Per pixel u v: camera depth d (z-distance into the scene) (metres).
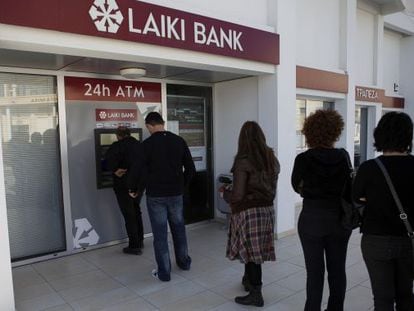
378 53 8.06
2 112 3.88
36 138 4.11
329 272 2.49
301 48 5.89
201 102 5.56
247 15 4.54
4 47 2.91
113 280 3.65
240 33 4.22
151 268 3.94
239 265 3.98
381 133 2.08
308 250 2.44
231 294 3.29
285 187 5.00
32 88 4.05
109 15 3.11
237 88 5.30
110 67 4.12
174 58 3.65
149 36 3.38
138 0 3.30
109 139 4.58
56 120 4.23
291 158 5.05
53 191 4.27
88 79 4.39
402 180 1.99
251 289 3.03
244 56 4.28
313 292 2.46
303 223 2.45
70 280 3.67
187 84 5.31
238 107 5.32
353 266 3.92
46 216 4.23
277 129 4.83
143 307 3.08
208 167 5.73
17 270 3.94
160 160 3.45
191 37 3.72
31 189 4.11
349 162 2.46
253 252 2.86
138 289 3.43
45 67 4.00
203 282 3.56
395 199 1.97
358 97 7.37
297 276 3.67
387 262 2.06
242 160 2.84
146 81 4.89
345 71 6.55
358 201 2.16
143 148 3.46
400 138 2.03
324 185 2.38
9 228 3.99
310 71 5.69
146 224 5.05
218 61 4.07
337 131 2.43
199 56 3.88
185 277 3.68
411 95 9.85
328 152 2.44
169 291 3.38
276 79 4.79
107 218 4.65
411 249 1.99
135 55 3.37
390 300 2.09
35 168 4.12
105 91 4.53
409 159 2.05
